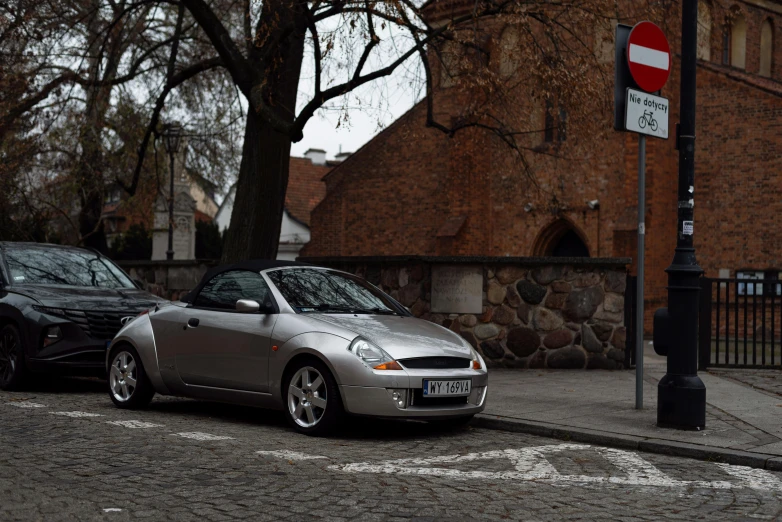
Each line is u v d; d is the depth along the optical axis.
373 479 6.15
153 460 6.68
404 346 7.96
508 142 18.67
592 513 5.34
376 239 33.84
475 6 14.41
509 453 7.38
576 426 8.41
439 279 14.62
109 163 21.20
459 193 31.03
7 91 18.73
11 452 6.95
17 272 12.20
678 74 27.30
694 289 8.40
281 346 8.23
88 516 5.02
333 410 7.81
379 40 12.85
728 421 8.85
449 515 5.20
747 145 26.08
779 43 34.16
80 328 11.26
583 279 14.29
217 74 21.09
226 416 9.34
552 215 29.39
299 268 9.23
